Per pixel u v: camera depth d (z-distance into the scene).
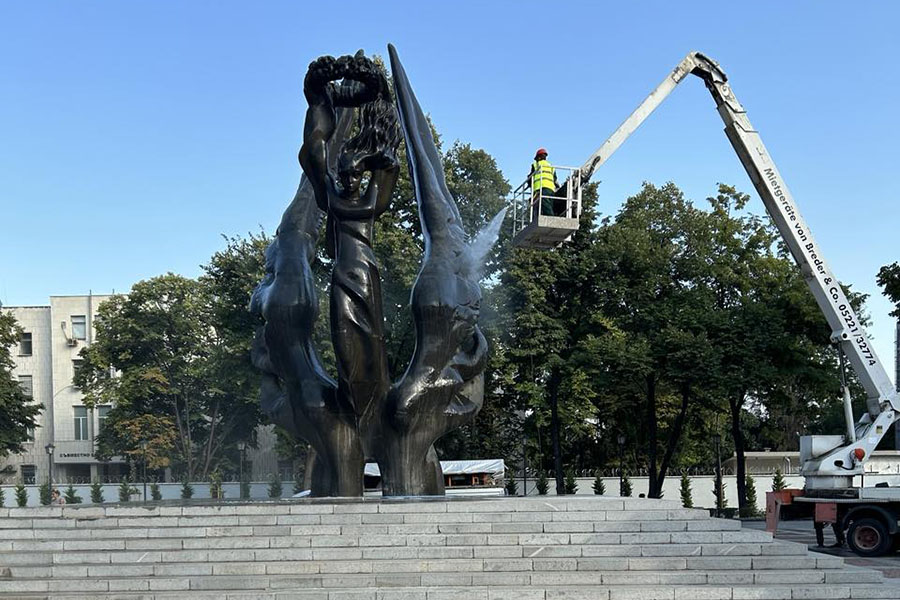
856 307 53.72
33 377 74.31
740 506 47.03
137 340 60.81
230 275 47.12
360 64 21.44
